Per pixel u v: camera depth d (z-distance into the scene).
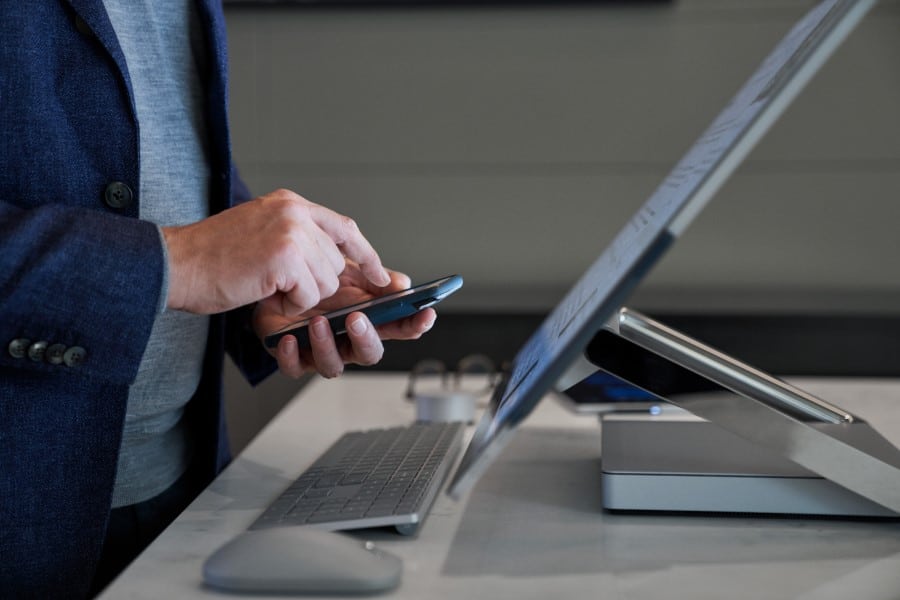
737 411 0.72
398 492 0.76
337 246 0.87
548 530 0.73
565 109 2.15
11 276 0.72
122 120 0.90
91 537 0.88
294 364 0.93
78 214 0.76
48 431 0.86
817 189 2.13
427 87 2.17
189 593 0.60
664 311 1.99
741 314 1.94
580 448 1.01
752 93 0.70
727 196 2.15
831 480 0.72
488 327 2.01
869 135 2.11
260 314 1.09
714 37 2.10
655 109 2.13
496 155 2.18
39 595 0.86
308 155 2.21
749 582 0.62
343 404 1.30
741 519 0.75
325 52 2.18
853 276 2.15
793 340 1.94
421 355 2.02
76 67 0.89
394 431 1.02
